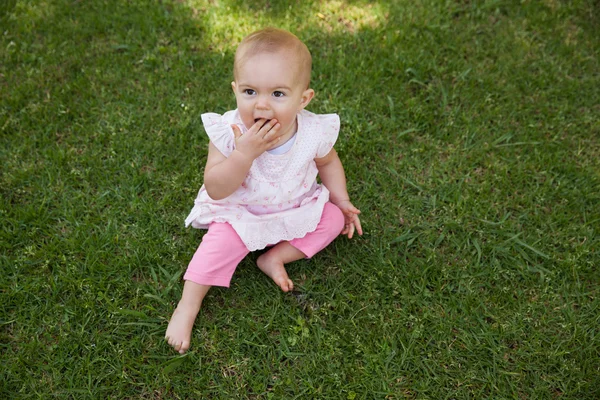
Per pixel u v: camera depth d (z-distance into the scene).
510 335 2.26
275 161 2.15
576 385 2.12
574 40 3.46
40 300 2.29
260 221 2.22
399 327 2.27
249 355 2.19
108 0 3.59
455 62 3.30
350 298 2.34
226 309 2.32
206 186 2.09
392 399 2.09
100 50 3.33
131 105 3.03
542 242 2.56
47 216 2.56
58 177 2.71
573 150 2.94
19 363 2.10
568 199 2.72
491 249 2.53
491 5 3.62
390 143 2.94
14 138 2.85
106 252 2.43
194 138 2.89
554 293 2.39
